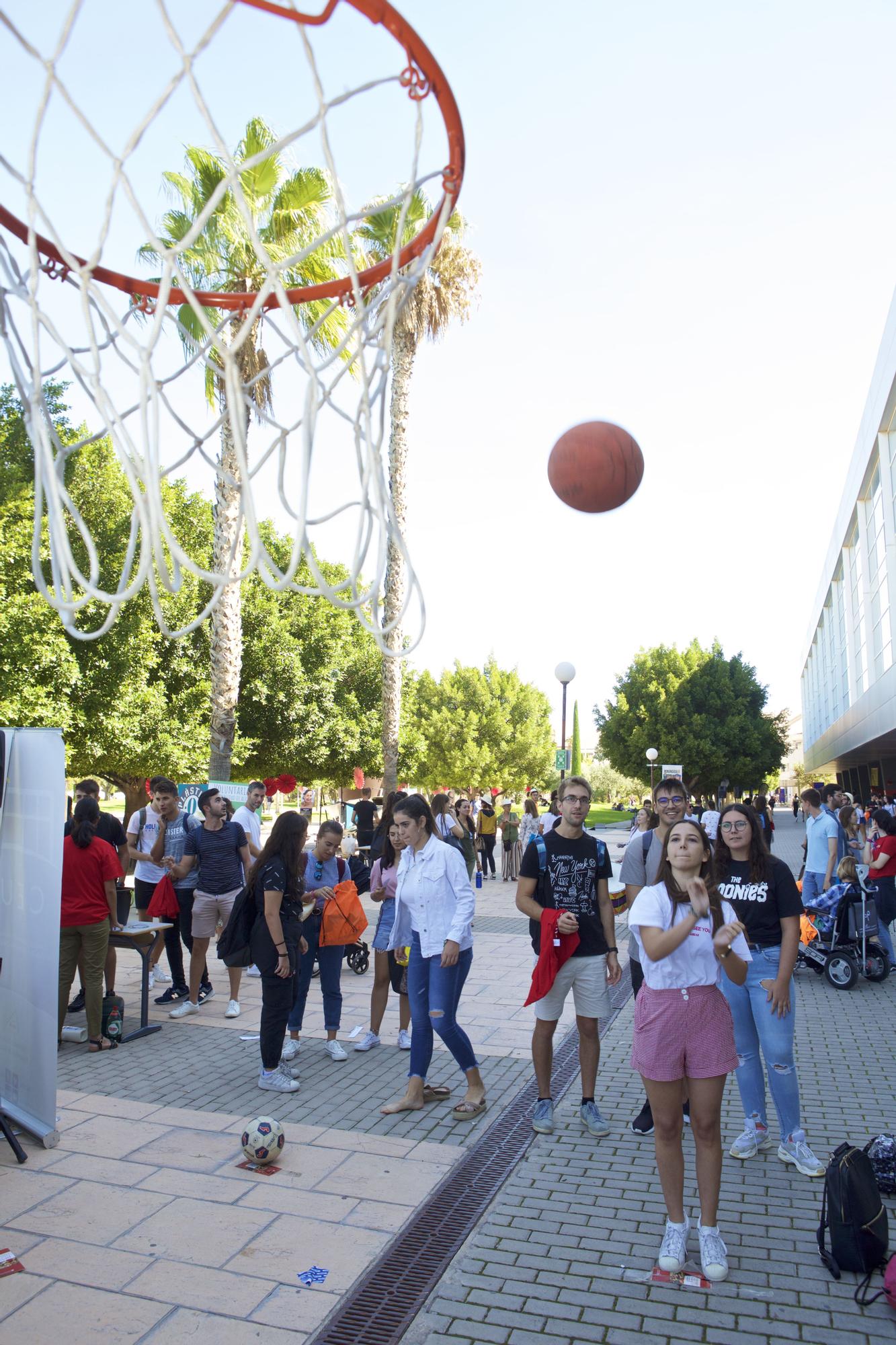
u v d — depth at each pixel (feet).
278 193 39.83
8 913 17.79
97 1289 11.80
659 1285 12.01
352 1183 15.01
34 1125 16.63
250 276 38.65
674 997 12.51
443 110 8.32
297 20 7.13
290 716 78.28
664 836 17.93
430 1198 14.46
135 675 59.16
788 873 15.65
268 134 38.29
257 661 76.95
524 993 29.04
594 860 17.66
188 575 62.23
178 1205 14.16
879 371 81.87
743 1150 16.06
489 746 166.91
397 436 58.95
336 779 93.56
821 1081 20.52
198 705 66.39
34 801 17.25
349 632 91.76
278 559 75.25
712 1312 11.42
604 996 17.47
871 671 106.22
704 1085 12.39
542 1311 11.43
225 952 19.89
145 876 29.14
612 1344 10.78
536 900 17.58
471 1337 10.88
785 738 168.45
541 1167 15.66
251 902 19.99
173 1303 11.50
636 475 11.30
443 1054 22.52
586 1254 12.80
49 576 49.83
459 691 171.42
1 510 47.21
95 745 56.80
